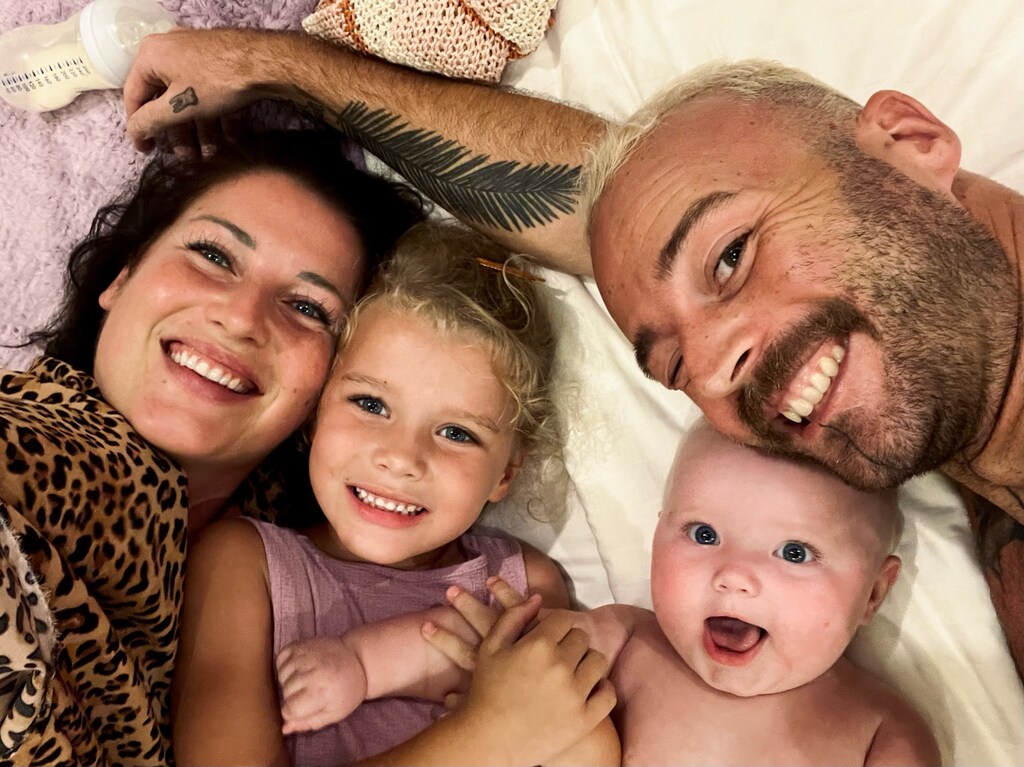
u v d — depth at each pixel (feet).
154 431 3.19
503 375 3.58
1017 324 2.73
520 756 3.19
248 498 4.01
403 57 3.62
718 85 2.99
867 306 2.66
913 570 3.28
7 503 2.46
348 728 3.52
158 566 3.03
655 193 2.88
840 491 3.10
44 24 3.95
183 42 3.71
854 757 3.16
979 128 3.10
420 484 3.44
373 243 3.71
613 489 3.75
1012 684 3.14
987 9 3.13
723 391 2.85
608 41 3.71
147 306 3.20
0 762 2.33
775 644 3.13
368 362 3.49
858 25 3.30
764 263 2.73
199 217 3.37
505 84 3.85
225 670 3.32
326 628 3.61
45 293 4.09
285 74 3.71
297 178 3.52
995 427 2.84
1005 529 3.10
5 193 4.09
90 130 4.04
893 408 2.74
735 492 3.19
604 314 3.79
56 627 2.48
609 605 3.67
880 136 2.76
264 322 3.29
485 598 3.79
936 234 2.70
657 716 3.39
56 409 3.01
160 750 3.01
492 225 3.73
